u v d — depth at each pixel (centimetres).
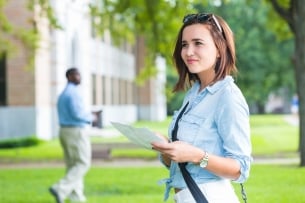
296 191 1022
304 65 1628
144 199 1068
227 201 389
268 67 6031
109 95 4575
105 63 4447
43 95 3009
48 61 3066
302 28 1631
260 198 955
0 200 1122
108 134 2423
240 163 376
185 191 391
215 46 399
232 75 411
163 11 1916
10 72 2919
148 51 2255
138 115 5528
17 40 2880
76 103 1049
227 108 383
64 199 1103
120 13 2048
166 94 2392
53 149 2395
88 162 1077
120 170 1614
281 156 1995
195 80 437
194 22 401
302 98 1612
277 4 1678
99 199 1095
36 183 1375
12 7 2950
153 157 2050
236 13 6016
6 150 2406
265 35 5938
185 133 394
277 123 4416
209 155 370
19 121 2920
